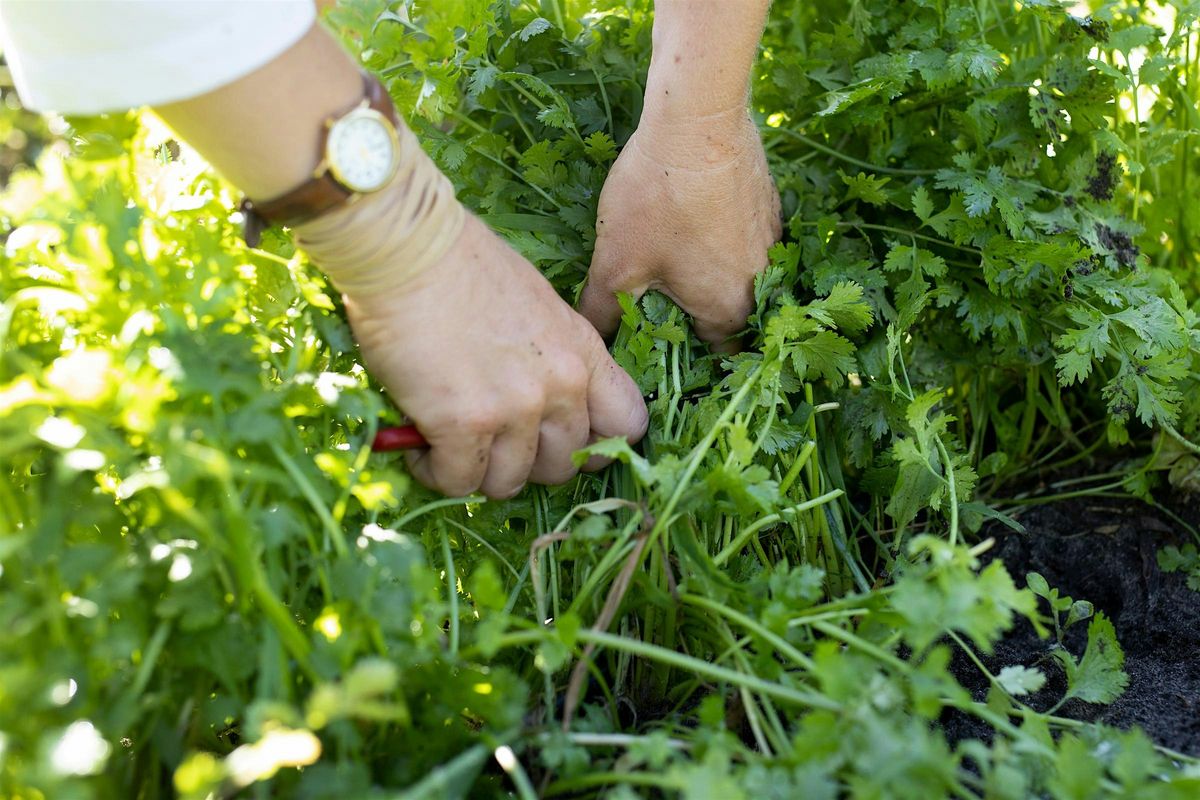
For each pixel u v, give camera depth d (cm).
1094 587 127
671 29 99
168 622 71
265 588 68
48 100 74
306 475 78
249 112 74
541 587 91
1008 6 144
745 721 95
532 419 93
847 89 128
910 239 131
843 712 71
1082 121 132
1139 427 144
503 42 126
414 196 83
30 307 82
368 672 61
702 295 113
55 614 67
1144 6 142
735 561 106
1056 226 126
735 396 99
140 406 67
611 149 120
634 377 112
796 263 121
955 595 73
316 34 78
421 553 83
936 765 65
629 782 75
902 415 118
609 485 111
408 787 75
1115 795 71
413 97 112
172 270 79
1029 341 130
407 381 88
